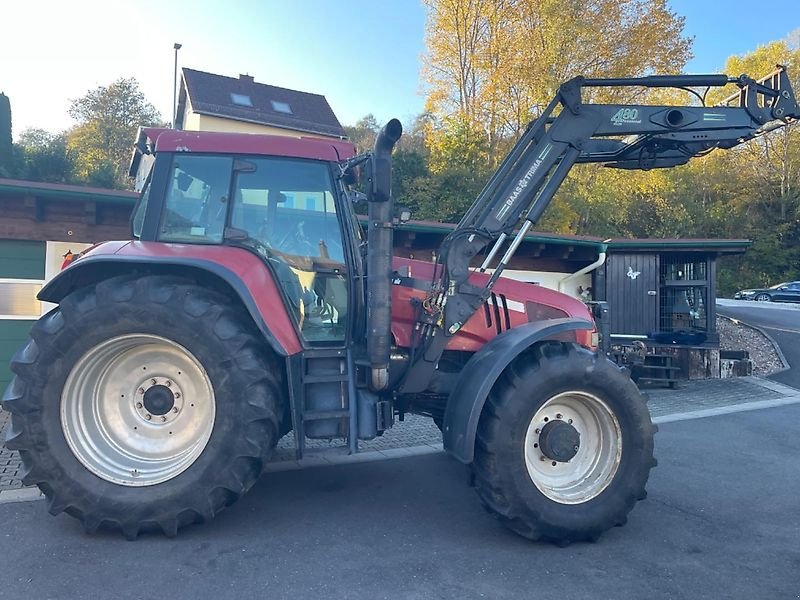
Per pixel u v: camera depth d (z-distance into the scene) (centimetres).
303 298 451
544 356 414
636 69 2498
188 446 413
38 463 383
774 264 4022
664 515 470
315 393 421
